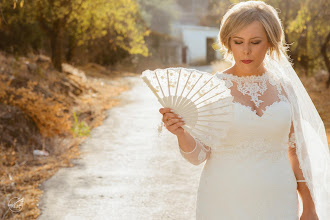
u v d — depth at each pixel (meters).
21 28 20.69
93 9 15.91
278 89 2.44
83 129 9.09
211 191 2.39
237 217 2.32
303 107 2.60
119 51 28.06
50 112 8.60
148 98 15.22
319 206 2.56
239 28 2.23
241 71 2.42
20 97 8.77
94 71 23.56
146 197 5.37
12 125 7.72
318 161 2.60
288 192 2.37
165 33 37.56
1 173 6.29
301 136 2.45
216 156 2.40
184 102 2.09
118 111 12.46
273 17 2.26
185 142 2.24
